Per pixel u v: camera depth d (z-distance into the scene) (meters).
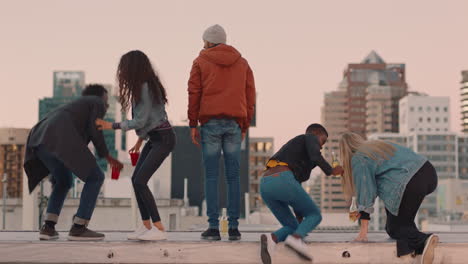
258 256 5.81
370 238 6.50
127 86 5.95
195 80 6.40
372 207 6.09
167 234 6.94
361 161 6.15
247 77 6.63
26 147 6.12
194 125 6.50
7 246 5.80
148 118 6.02
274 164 5.97
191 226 46.31
